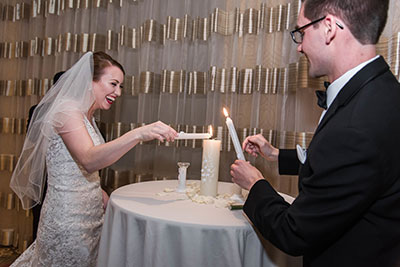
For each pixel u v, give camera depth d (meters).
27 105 2.47
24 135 2.47
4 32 2.53
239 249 0.88
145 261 0.91
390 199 0.65
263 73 1.80
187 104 2.04
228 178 1.93
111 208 1.08
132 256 0.95
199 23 1.98
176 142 2.04
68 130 1.19
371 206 0.66
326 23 0.75
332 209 0.65
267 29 1.81
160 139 1.10
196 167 2.04
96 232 1.32
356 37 0.73
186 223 0.88
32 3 2.44
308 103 1.63
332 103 0.75
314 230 0.67
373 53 0.74
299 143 1.62
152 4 2.04
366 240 0.67
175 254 0.90
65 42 2.28
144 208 1.01
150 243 0.91
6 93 2.52
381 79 0.70
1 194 2.51
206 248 0.88
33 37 2.44
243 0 1.89
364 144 0.62
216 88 1.90
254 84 1.82
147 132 1.10
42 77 2.38
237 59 1.87
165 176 2.08
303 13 0.81
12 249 2.44
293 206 0.74
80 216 1.25
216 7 1.88
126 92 2.19
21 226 2.42
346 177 0.63
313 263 0.75
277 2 1.79
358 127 0.63
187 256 0.88
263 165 1.84
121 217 1.01
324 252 0.73
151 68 2.06
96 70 1.43
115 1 2.20
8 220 2.51
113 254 1.00
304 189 0.73
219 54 1.90
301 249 0.72
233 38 1.86
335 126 0.68
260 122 1.84
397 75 1.30
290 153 1.28
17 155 2.48
